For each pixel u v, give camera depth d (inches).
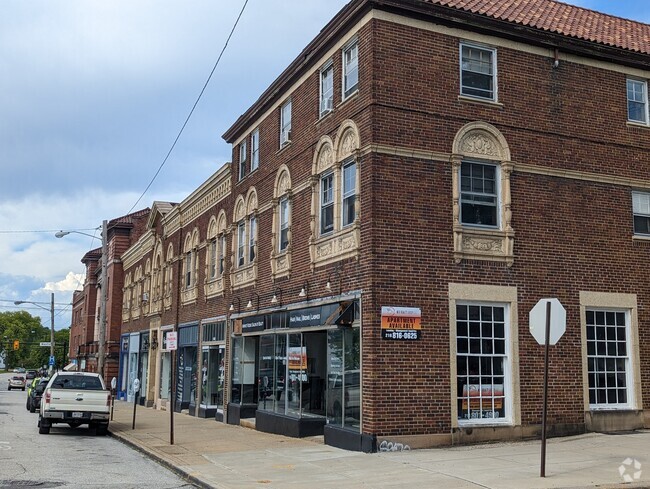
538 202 677.9
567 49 709.9
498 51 684.1
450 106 650.2
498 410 633.6
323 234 716.7
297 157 791.1
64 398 821.9
